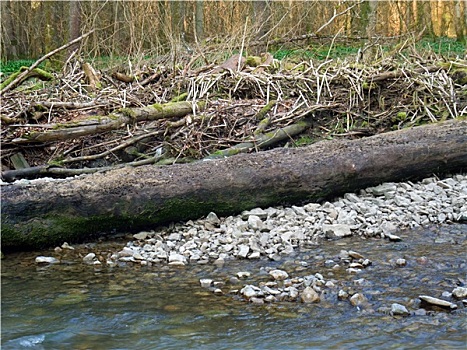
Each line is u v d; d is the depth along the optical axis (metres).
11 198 4.82
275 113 7.88
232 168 5.53
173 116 7.42
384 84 8.47
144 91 8.52
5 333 3.23
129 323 3.36
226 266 4.40
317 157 5.85
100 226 5.11
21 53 22.19
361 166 5.92
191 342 3.08
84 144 7.48
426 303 3.50
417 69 8.66
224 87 8.70
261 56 9.95
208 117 7.49
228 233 5.06
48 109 7.73
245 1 14.59
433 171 6.39
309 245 4.84
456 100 7.87
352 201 5.83
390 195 5.91
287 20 14.60
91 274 4.29
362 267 4.20
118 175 5.25
